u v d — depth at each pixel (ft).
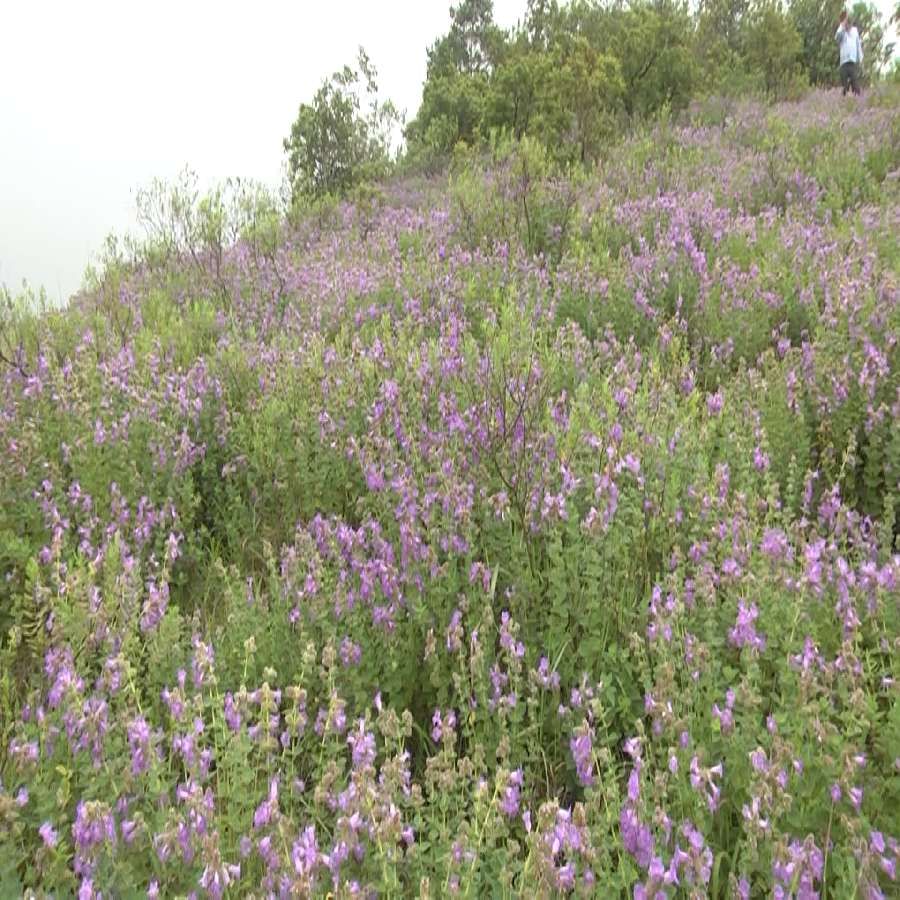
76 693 9.13
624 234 29.60
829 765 8.18
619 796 8.87
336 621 11.43
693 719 9.27
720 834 8.70
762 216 28.71
